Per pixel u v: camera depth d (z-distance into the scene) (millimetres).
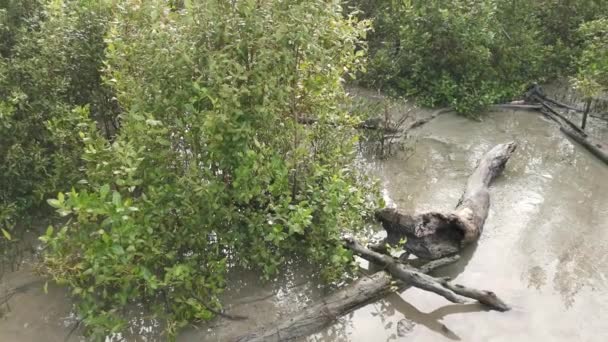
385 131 8195
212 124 4676
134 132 4953
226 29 4762
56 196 6078
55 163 5953
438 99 9328
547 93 9758
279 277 5527
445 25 9031
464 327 4906
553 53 10047
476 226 5910
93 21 6684
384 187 7086
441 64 9367
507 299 5203
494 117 9047
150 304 5141
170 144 5051
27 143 6039
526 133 8539
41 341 4828
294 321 4824
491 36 8922
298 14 4727
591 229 6234
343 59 5637
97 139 5082
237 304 5207
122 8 5223
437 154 7902
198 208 5008
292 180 5547
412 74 9539
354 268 5457
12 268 5586
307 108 5727
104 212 4309
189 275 4891
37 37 6637
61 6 6828
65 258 4699
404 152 7930
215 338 4840
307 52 5031
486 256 5816
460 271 5617
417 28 9352
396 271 5336
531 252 5863
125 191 5078
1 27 6723
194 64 4895
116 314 5059
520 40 9562
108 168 4902
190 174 4922
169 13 5004
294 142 5414
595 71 8055
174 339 4676
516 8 9812
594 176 7391
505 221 6383
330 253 5422
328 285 5438
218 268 5012
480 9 9188
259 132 5180
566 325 4887
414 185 7129
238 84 4992
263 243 5246
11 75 6023
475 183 6727
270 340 4711
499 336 4789
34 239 6000
